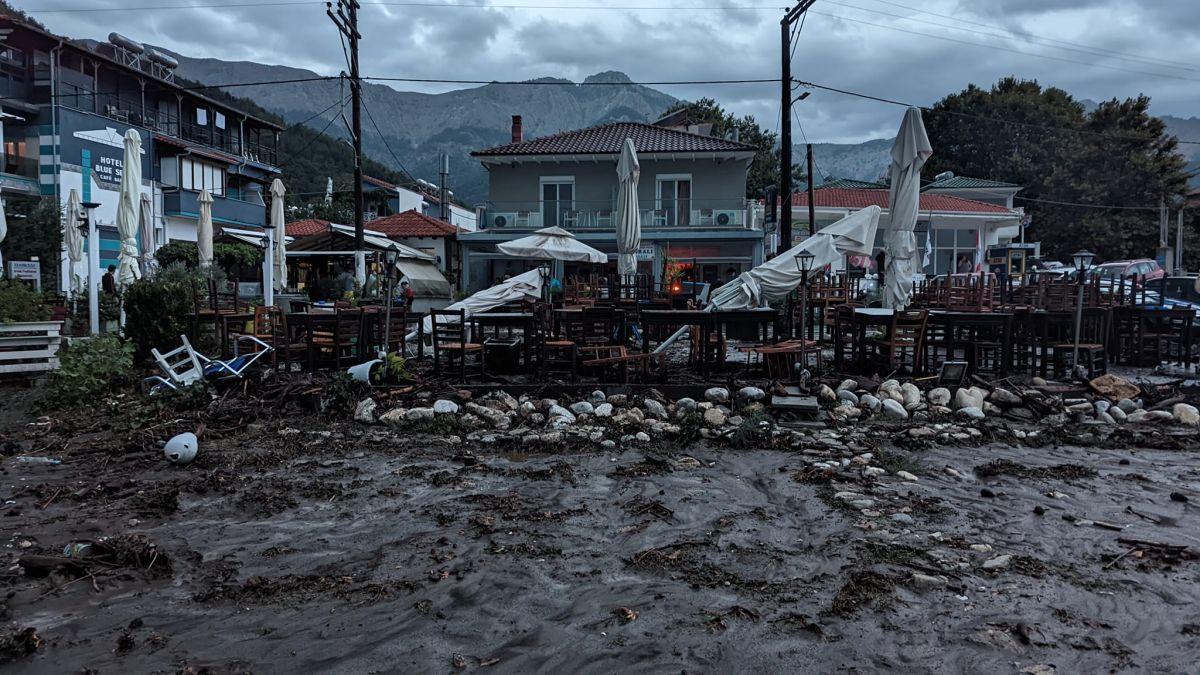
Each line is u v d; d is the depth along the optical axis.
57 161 27.91
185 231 35.06
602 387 10.57
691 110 48.91
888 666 3.64
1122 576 4.75
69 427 8.94
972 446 8.51
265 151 44.84
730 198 33.09
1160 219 43.53
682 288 27.22
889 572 4.77
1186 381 12.16
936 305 15.20
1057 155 46.84
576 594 4.45
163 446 7.98
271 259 18.42
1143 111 47.97
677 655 3.74
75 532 5.52
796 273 12.69
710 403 10.12
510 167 34.19
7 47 28.97
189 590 4.50
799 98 20.06
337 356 11.66
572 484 6.80
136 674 3.53
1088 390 10.86
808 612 4.21
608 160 33.41
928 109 52.09
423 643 3.84
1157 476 7.24
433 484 6.76
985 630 3.99
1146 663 3.69
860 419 9.65
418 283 29.98
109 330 15.03
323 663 3.64
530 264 34.09
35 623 4.05
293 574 4.73
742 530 5.58
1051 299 13.64
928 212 36.62
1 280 12.80
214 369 10.96
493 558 4.98
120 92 34.06
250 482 6.83
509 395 10.41
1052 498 6.46
